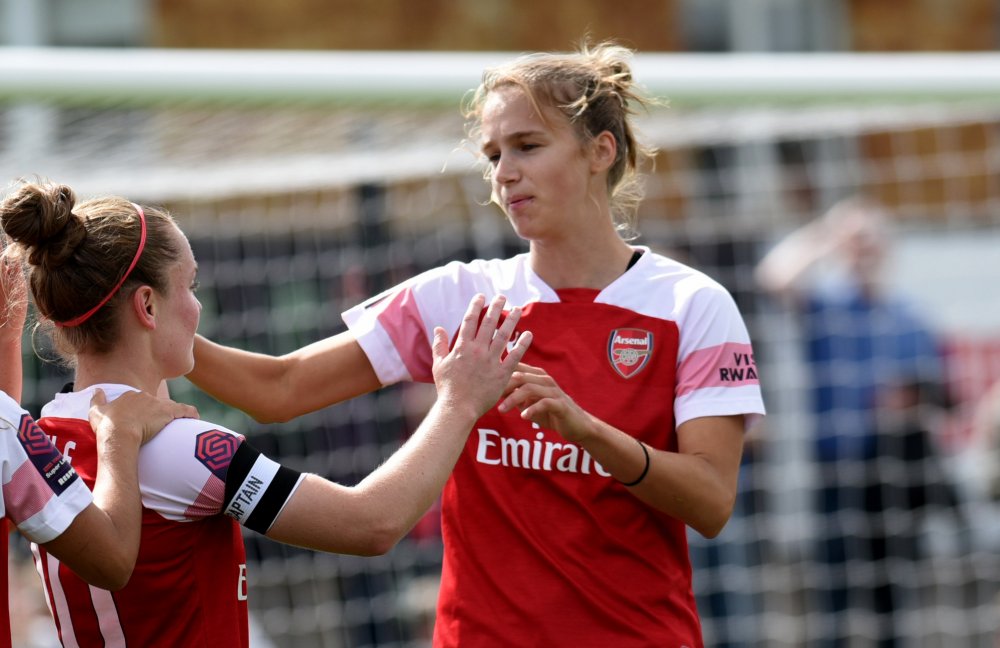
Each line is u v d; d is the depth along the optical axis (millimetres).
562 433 9062
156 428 8547
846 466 21844
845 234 22359
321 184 20359
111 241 8539
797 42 34062
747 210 23969
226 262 21578
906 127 21438
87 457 8633
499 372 8930
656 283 10172
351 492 8422
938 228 25109
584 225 10094
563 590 9727
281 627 21141
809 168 24594
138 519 8227
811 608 21859
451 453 8633
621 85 10258
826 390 22094
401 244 21312
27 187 8484
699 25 32812
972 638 22156
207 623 8695
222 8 29484
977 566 22328
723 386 9844
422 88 16719
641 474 9289
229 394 10297
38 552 9031
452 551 10102
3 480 8039
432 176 20547
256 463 8500
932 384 22094
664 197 23625
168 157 19234
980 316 24734
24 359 18906
